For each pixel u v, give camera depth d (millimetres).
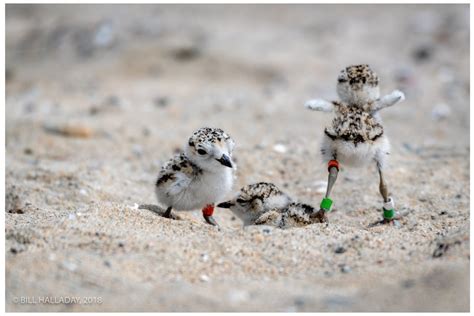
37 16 29500
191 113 16672
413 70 20172
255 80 20219
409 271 6859
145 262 7133
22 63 23719
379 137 8430
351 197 10672
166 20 25938
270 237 7930
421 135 14438
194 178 8898
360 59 21547
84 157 13234
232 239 7898
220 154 8555
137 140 14305
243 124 15367
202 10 28312
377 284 6660
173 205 9188
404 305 6180
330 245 7734
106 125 15352
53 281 6629
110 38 24016
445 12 25516
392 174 11477
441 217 9508
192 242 7750
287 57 21734
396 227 8883
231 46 22609
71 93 19234
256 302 6340
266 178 11812
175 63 21641
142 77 20828
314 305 6250
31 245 7387
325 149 8672
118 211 8570
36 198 10570
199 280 6863
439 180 11297
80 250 7285
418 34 23453
